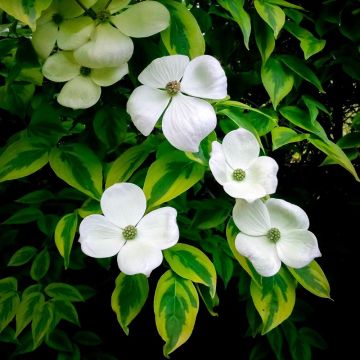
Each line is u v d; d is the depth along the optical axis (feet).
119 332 2.84
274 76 2.02
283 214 1.67
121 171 1.79
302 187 2.77
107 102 1.98
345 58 2.24
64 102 1.73
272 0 1.96
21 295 2.17
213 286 1.64
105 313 2.77
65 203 2.36
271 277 1.73
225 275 2.03
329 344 2.94
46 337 2.27
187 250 1.70
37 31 1.66
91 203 1.80
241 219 1.66
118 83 2.10
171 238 1.61
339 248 2.81
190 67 1.64
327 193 2.77
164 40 1.68
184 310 1.62
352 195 2.73
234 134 1.69
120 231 1.65
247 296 2.16
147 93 1.66
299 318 2.37
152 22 1.64
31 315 2.06
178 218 2.04
